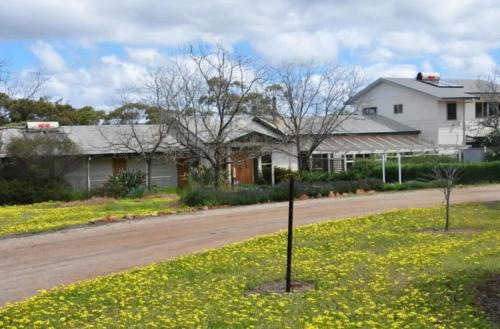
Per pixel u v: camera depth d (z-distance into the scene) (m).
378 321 7.28
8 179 32.62
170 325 7.49
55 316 8.26
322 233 15.52
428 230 15.73
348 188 29.45
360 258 11.68
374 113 52.03
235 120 35.78
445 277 9.02
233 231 17.55
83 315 8.19
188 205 24.73
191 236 16.84
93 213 23.03
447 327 6.79
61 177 32.97
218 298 8.91
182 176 38.12
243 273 10.90
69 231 18.52
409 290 8.59
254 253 13.01
